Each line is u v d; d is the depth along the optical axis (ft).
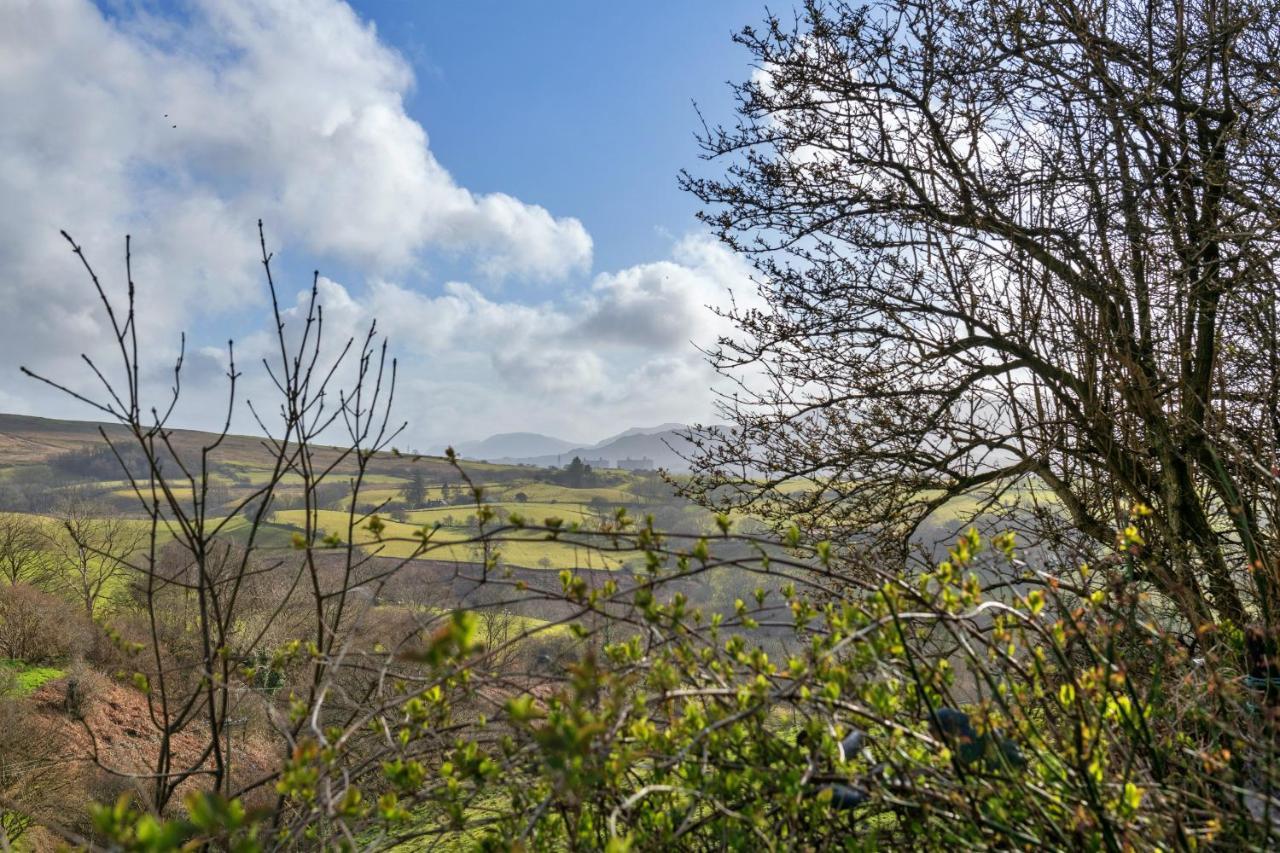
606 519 6.39
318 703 5.64
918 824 6.10
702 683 6.44
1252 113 17.01
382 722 6.21
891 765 6.00
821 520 22.84
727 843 5.67
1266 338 15.80
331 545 6.64
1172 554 14.88
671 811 6.11
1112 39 19.44
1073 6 18.81
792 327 22.53
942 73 20.08
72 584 105.81
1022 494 20.58
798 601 6.59
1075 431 19.56
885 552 21.09
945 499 22.22
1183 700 7.47
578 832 5.92
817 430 23.09
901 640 5.94
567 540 6.17
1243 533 11.62
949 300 21.40
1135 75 19.03
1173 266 17.24
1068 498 18.86
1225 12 17.70
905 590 6.50
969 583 6.54
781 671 6.37
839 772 5.70
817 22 21.57
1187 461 16.11
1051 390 19.07
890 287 22.50
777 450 23.02
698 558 6.13
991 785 5.98
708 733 5.71
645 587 6.06
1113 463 17.39
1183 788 6.75
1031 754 6.48
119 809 3.79
